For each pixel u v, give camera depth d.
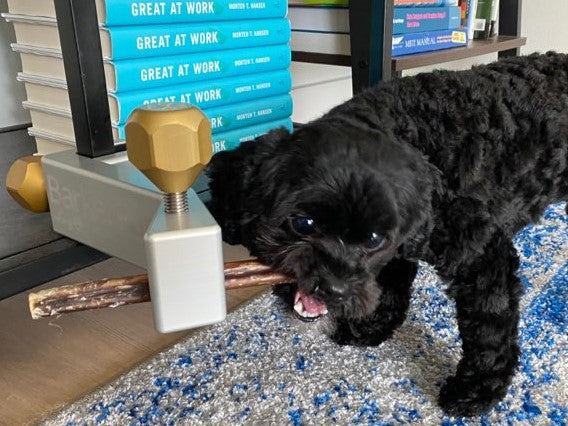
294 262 0.73
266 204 0.76
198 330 1.03
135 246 0.80
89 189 0.84
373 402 0.86
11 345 1.00
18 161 0.95
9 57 2.00
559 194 0.99
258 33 1.39
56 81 1.21
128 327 1.06
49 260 1.14
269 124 1.50
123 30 1.10
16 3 1.22
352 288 0.75
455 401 0.85
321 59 1.58
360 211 0.72
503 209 0.87
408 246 0.84
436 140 0.85
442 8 1.71
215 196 0.86
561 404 0.85
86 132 0.92
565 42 2.14
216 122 1.36
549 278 1.21
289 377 0.91
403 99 0.89
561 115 0.93
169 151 0.55
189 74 1.25
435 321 1.08
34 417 0.83
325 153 0.73
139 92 1.16
